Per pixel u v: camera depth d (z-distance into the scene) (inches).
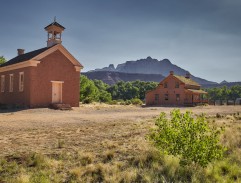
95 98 2669.8
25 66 1202.0
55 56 1227.2
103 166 310.8
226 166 321.1
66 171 303.7
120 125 662.5
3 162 318.3
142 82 6815.9
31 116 825.5
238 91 7416.3
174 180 283.7
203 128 315.3
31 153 357.4
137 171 303.7
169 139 317.7
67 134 518.6
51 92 1213.1
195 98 2377.0
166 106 1939.0
